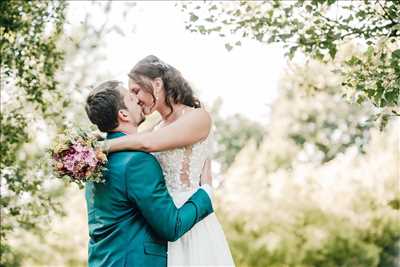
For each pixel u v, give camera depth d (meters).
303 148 15.41
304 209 10.07
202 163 3.17
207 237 3.08
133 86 3.12
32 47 5.00
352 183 9.67
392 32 3.55
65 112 5.18
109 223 2.90
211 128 3.19
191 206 2.94
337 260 9.81
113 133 3.02
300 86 4.80
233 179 10.95
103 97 2.98
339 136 15.38
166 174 3.11
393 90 3.19
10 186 5.02
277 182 10.45
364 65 3.44
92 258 2.95
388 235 9.52
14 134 5.03
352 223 9.68
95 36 5.42
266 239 10.17
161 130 3.00
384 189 9.34
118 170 2.88
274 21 3.95
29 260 8.66
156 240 2.92
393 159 9.23
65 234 9.24
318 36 3.80
